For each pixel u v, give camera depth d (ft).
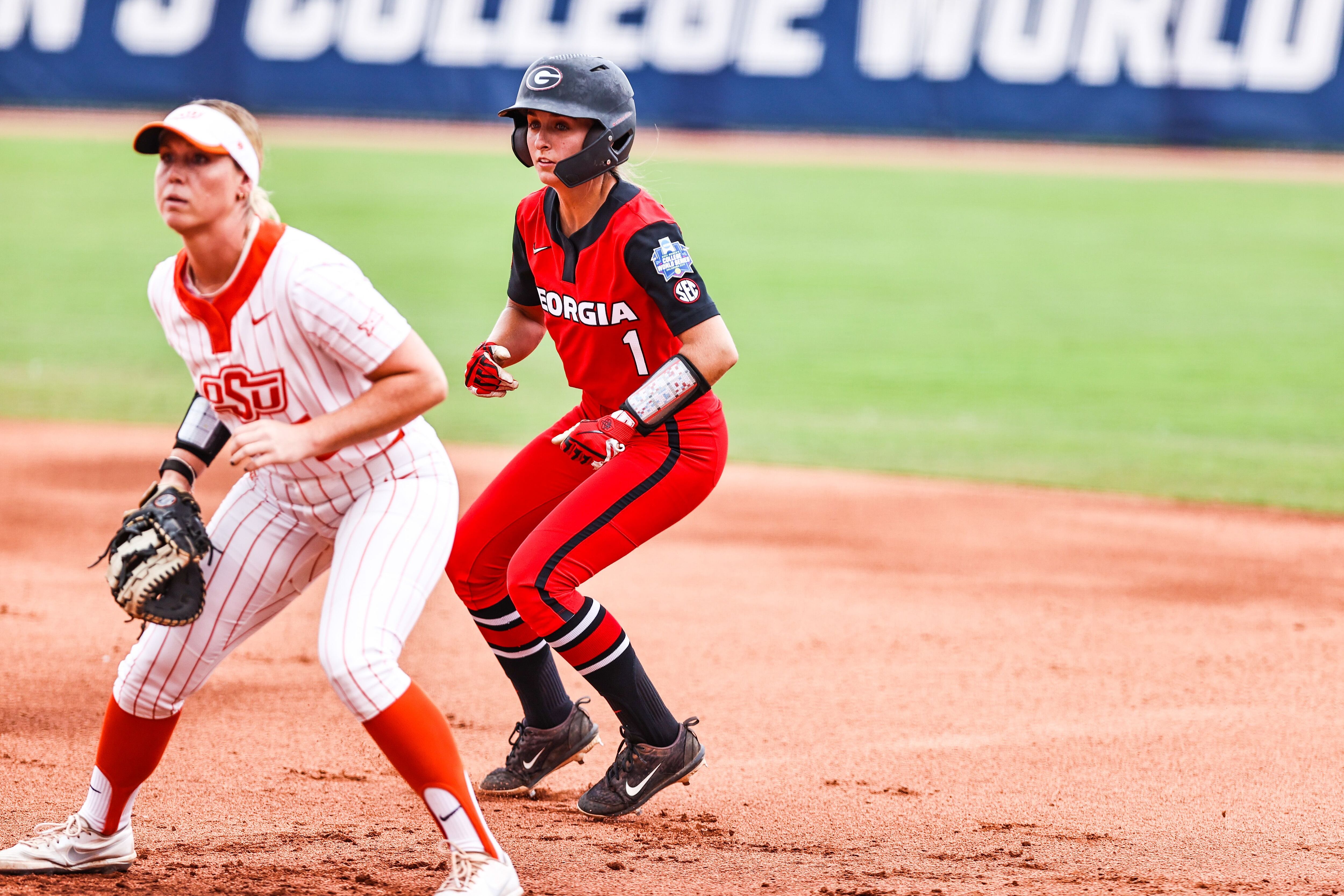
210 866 40.91
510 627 48.08
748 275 214.28
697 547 92.22
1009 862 42.78
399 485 37.19
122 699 37.83
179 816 46.21
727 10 334.44
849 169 317.63
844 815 47.80
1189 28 314.35
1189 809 48.49
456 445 121.39
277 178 284.00
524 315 50.24
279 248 34.22
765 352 165.99
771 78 334.03
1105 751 55.16
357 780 50.70
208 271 34.60
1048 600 79.97
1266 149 316.60
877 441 126.41
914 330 179.73
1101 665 67.72
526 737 50.14
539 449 47.73
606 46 339.57
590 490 44.83
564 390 150.30
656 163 317.22
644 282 43.04
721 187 293.43
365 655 34.86
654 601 79.41
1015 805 48.98
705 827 46.47
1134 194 287.48
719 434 45.88
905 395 145.79
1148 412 138.92
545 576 43.70
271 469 36.35
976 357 164.66
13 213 247.91
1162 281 213.05
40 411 129.90
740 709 60.90
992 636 72.79
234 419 36.73
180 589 35.81
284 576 38.01
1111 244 242.17
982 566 87.92
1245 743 56.13
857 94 332.19
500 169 305.32
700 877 40.96
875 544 93.40
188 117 32.91
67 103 351.87
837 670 66.85
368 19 346.54
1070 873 41.57
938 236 249.55
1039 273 218.79
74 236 229.66
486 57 344.90
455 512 38.37
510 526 47.26
